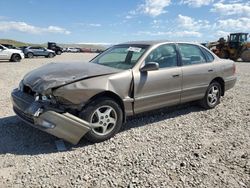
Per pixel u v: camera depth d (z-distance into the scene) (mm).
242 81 11391
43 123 4121
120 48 5914
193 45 6363
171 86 5578
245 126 5582
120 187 3301
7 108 6383
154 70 5082
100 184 3354
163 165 3844
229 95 8445
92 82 4410
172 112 6430
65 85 4195
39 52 33781
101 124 4570
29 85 4445
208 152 4293
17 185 3303
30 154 4102
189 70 5930
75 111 4383
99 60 5840
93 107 4410
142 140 4730
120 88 4730
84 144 4512
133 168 3742
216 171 3707
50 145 4430
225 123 5758
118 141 4656
